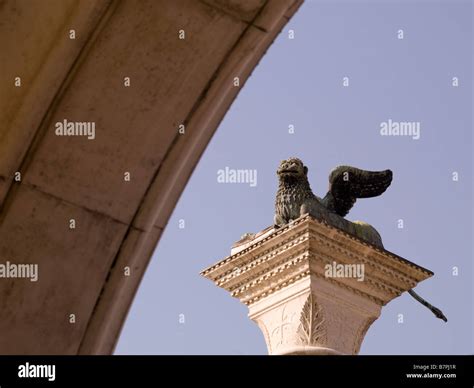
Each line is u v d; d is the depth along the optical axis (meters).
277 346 17.08
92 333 7.92
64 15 7.42
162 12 7.52
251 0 7.54
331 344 16.89
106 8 7.42
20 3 7.45
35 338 7.81
